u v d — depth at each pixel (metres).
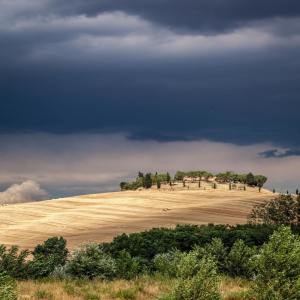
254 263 27.62
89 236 130.38
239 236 67.75
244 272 41.94
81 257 41.53
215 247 45.19
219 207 197.50
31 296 30.75
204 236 67.50
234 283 38.41
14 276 39.84
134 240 61.72
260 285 26.67
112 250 60.38
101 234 134.62
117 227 151.75
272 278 26.52
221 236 68.06
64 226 157.00
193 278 26.02
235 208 194.88
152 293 34.09
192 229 76.62
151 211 195.25
